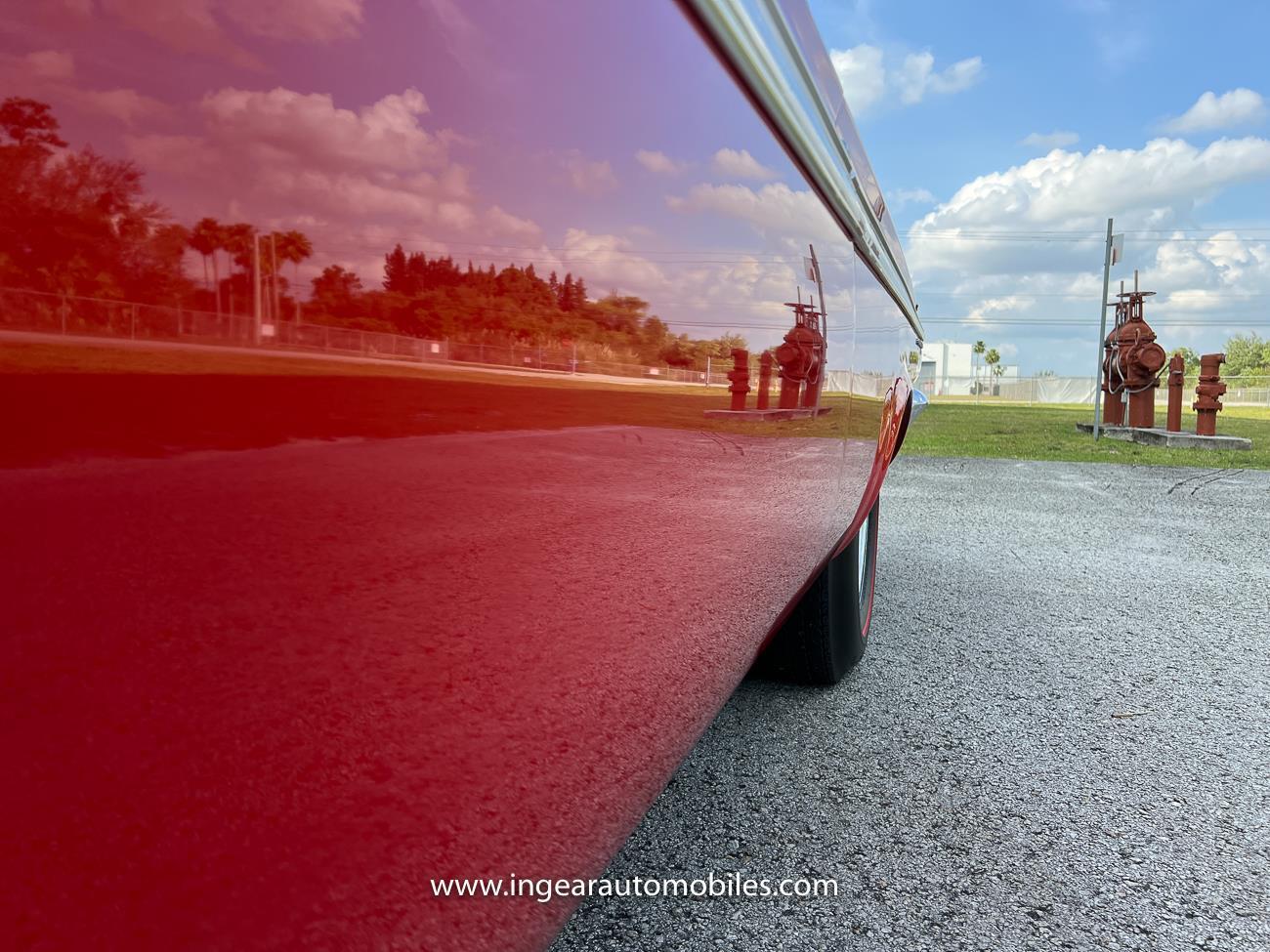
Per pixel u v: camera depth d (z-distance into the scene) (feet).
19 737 1.40
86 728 1.49
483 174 2.32
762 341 5.15
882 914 6.47
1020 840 7.50
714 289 4.25
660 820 7.73
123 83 1.44
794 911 6.48
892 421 13.09
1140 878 6.97
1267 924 6.42
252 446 1.74
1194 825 7.77
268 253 1.71
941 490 30.14
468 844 2.58
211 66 1.57
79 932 1.52
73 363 1.41
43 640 1.42
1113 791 8.36
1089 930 6.34
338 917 2.10
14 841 1.41
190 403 1.60
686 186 3.81
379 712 2.16
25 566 1.38
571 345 2.88
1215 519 24.07
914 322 18.95
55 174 1.36
